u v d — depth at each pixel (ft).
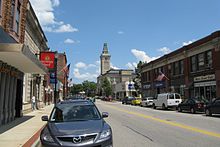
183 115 89.30
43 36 133.69
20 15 78.18
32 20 99.14
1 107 57.77
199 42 130.62
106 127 27.12
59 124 28.07
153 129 53.01
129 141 39.24
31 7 94.38
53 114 31.55
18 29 77.36
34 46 114.62
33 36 110.63
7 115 63.67
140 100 178.40
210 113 84.07
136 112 106.63
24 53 46.01
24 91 95.50
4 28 63.72
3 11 63.57
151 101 153.28
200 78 129.59
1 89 57.67
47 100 173.68
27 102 97.45
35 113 96.48
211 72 120.57
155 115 89.86
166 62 172.35
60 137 24.91
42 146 25.43
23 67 66.64
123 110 121.08
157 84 188.34
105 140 25.20
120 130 51.80
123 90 346.95
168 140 39.96
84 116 30.73
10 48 44.09
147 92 213.25
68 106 32.58
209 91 122.62
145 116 85.66
